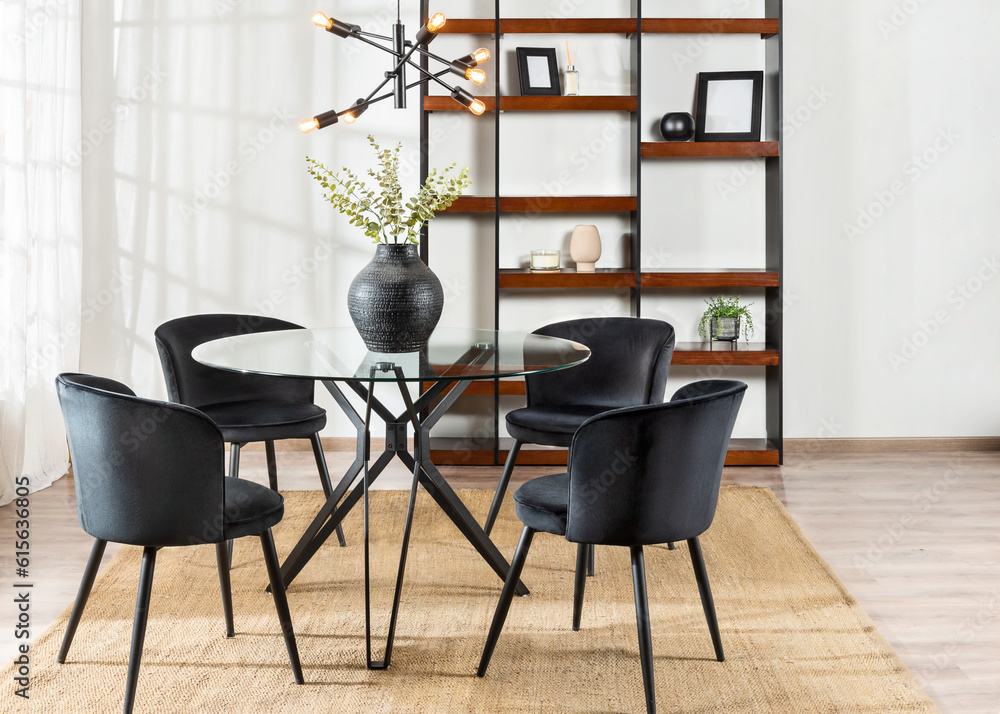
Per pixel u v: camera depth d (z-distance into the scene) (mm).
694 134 4312
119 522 1946
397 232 2615
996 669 2238
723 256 4457
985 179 4387
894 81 4336
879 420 4520
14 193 3551
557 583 2799
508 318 4500
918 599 2674
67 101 4066
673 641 2387
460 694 2107
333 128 4340
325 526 2711
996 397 4500
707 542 3166
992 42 4312
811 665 2244
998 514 3490
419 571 2900
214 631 2436
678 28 4086
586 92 4375
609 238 4449
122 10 4230
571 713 2021
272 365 2297
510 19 4062
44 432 3910
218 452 1935
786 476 4066
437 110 4168
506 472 3088
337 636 2416
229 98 4301
